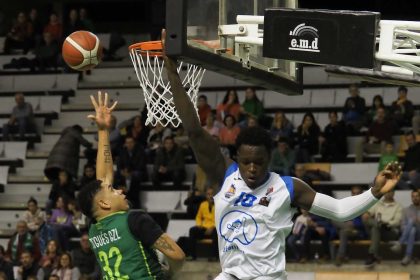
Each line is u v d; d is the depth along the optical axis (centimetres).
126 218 779
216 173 753
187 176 2431
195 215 2245
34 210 2269
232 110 2462
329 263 2044
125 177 2325
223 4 894
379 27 848
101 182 793
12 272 2120
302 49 833
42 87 2912
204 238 2120
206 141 745
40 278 2059
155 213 2300
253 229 738
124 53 3042
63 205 2250
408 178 2172
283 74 948
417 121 2352
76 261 2064
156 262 788
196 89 934
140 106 2773
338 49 820
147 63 955
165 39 773
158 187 2369
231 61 873
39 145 2694
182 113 741
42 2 3306
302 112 2622
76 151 2372
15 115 2703
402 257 2034
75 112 2797
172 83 756
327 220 2058
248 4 925
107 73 2912
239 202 741
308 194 744
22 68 2964
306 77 2738
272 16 842
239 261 741
